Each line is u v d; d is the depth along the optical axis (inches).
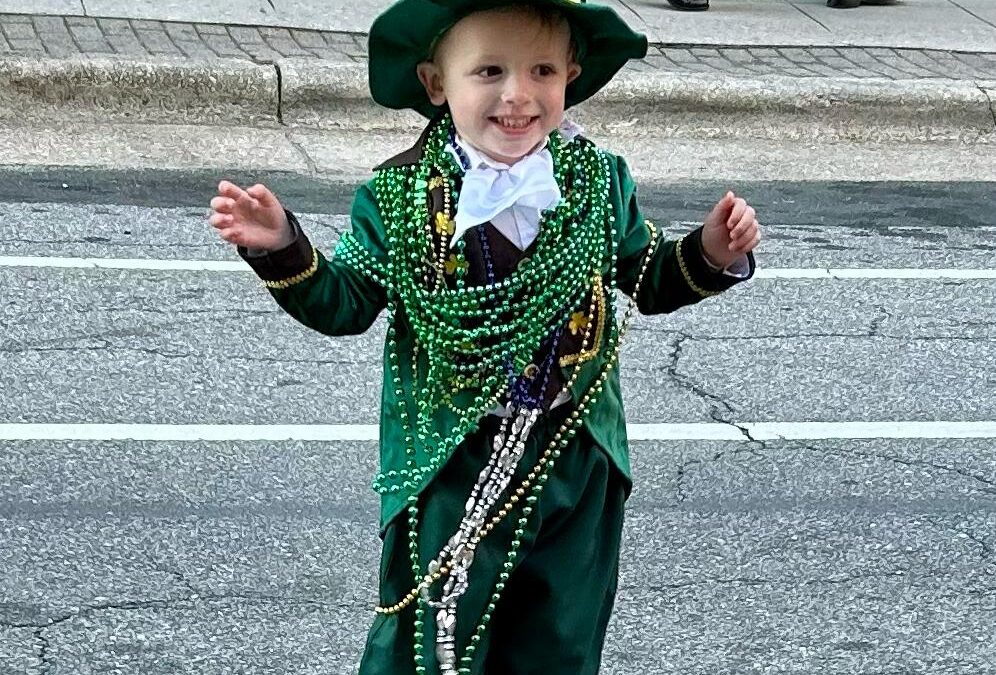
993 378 169.0
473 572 96.4
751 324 180.9
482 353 95.0
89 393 149.3
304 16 294.0
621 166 98.8
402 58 95.3
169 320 168.6
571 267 95.0
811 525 136.9
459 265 94.3
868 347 175.8
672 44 300.8
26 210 202.5
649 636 122.7
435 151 95.0
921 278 201.5
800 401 159.6
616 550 100.3
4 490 134.3
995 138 277.7
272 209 91.0
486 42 91.9
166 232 198.2
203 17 286.0
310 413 149.0
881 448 149.5
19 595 122.7
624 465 99.2
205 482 137.3
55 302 171.0
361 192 96.9
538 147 95.0
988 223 229.6
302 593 125.0
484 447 96.3
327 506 135.3
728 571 130.6
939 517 139.1
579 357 96.4
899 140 274.8
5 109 242.4
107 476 137.1
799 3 343.9
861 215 230.2
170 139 240.2
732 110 270.2
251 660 118.0
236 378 155.2
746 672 119.8
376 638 98.7
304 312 94.0
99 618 121.0
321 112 256.1
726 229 95.7
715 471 143.9
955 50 313.9
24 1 282.2
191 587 124.8
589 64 97.4
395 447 97.4
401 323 97.4
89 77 245.6
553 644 98.8
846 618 125.9
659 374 164.1
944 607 127.8
